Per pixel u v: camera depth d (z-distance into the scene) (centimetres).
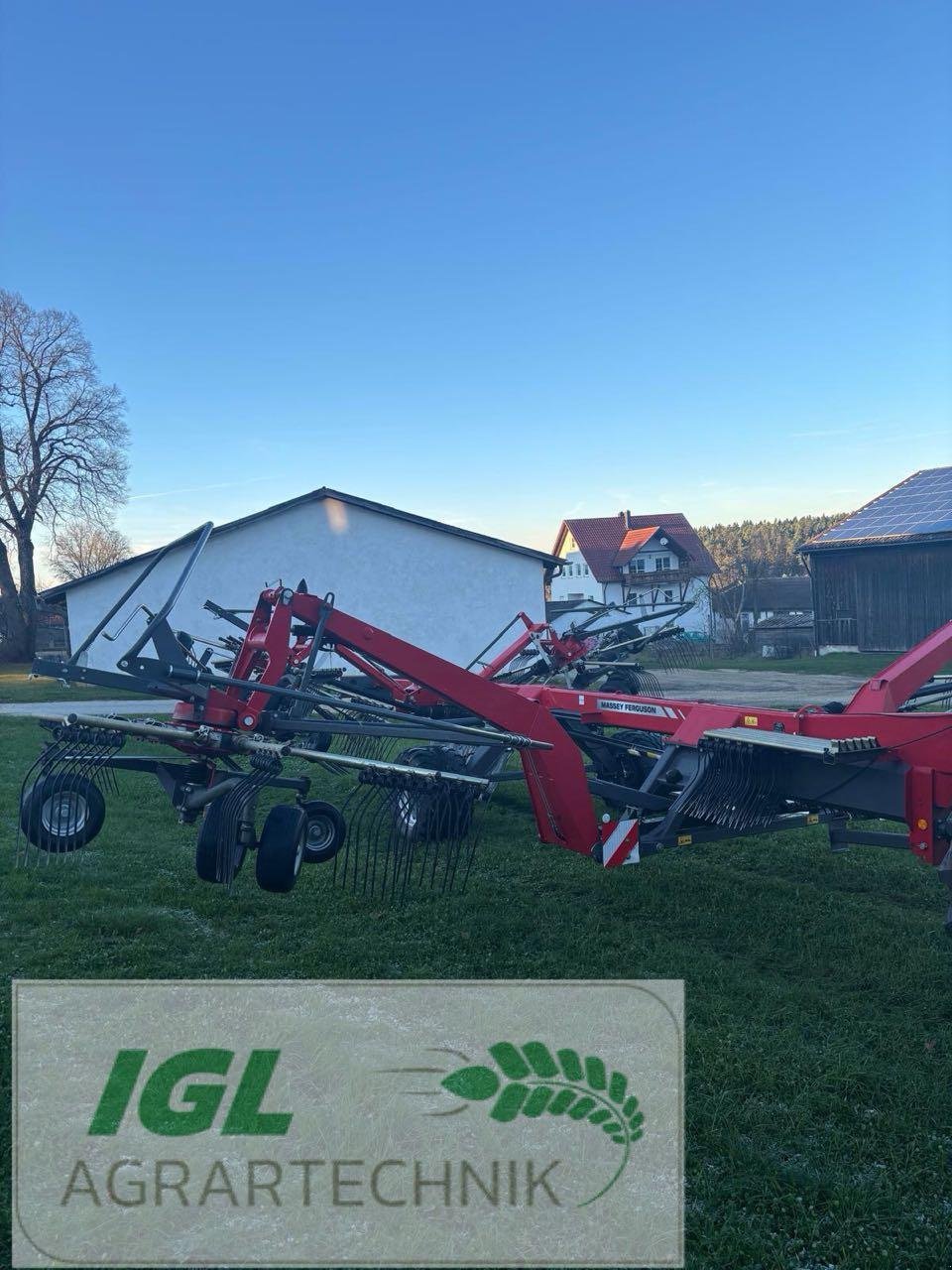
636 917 648
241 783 565
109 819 914
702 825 661
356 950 573
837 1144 372
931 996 507
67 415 4947
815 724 609
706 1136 373
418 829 711
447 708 989
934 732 549
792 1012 483
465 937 596
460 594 2866
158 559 586
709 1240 319
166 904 662
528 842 848
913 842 557
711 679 2744
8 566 4888
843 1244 318
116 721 556
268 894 679
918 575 3309
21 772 1194
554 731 659
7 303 4772
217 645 862
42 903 647
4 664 4744
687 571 4881
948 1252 315
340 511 2781
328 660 2205
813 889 703
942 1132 383
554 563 2928
